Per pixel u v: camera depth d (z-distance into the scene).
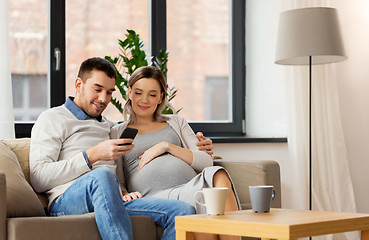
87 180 2.12
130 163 2.74
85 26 3.63
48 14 3.48
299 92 3.78
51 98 3.43
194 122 3.87
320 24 3.29
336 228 1.72
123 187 2.66
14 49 3.42
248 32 4.03
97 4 3.67
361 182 4.07
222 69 4.05
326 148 3.86
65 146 2.47
